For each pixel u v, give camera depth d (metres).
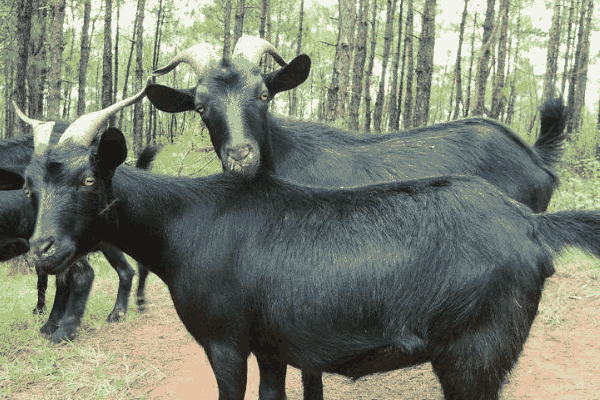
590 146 13.78
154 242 2.74
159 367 4.21
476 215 2.35
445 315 2.26
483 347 2.24
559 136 4.85
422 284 2.28
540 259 2.34
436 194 2.46
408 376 3.98
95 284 7.22
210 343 2.60
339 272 2.38
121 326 5.31
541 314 4.75
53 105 12.98
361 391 3.76
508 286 2.25
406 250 2.33
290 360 2.56
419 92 11.81
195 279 2.58
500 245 2.27
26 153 4.72
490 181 4.22
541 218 2.46
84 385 3.88
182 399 3.63
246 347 2.60
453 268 2.25
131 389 3.83
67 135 2.53
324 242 2.46
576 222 2.40
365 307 2.35
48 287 7.17
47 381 4.00
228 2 19.27
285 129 4.13
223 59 3.49
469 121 4.53
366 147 4.28
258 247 2.54
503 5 14.90
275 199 2.69
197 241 2.63
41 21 16.17
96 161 2.46
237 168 2.79
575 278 5.59
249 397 3.63
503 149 4.31
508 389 3.49
